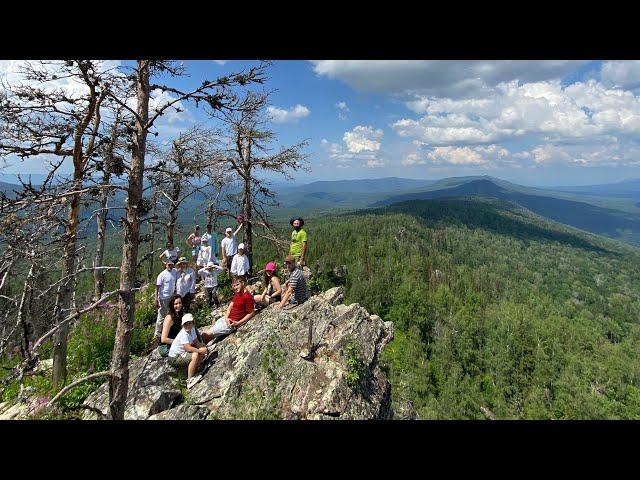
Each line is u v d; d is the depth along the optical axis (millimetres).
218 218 15914
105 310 12016
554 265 191625
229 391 7082
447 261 141750
